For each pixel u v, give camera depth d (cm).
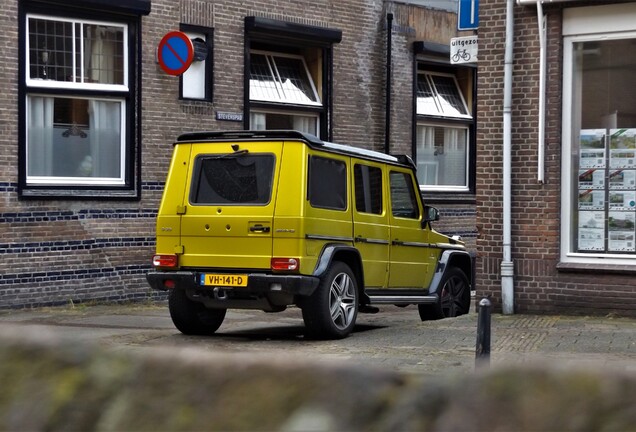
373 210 1259
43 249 1560
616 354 974
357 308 1191
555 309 1289
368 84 2069
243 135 1150
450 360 955
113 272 1652
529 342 1055
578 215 1288
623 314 1252
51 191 1577
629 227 1261
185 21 1747
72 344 418
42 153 1591
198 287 1141
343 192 1196
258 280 1108
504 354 968
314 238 1125
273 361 386
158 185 1714
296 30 1892
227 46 1809
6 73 1523
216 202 1148
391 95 2106
